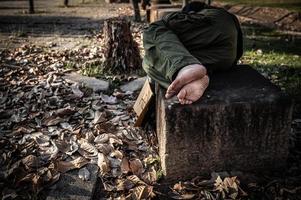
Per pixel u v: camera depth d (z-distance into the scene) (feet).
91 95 10.21
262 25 21.97
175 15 6.75
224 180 6.07
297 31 20.24
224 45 6.70
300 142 7.55
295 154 7.13
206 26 6.61
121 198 5.89
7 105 9.57
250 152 6.35
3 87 10.85
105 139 7.63
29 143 7.50
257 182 6.23
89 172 6.51
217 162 6.36
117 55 12.37
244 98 6.09
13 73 12.16
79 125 8.33
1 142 7.48
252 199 5.82
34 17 28.32
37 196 5.91
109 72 12.41
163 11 20.44
